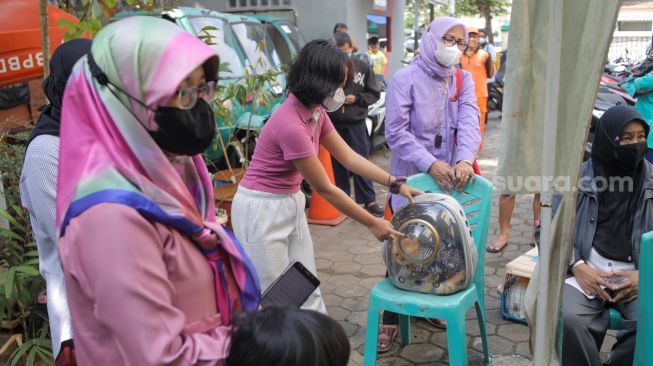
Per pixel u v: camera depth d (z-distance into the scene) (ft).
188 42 3.88
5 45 11.44
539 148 6.76
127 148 3.83
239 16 20.24
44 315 9.27
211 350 3.94
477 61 26.00
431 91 9.95
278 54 22.08
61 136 3.96
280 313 3.76
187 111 3.95
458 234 7.92
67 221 3.68
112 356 3.76
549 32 6.07
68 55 5.75
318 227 17.34
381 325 10.39
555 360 7.40
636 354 6.98
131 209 3.63
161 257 3.80
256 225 8.09
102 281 3.52
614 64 30.50
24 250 9.62
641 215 8.36
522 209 18.67
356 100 17.22
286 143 7.58
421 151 9.66
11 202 9.96
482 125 26.94
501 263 14.08
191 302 4.07
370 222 7.76
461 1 73.67
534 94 6.64
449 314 7.92
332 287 13.05
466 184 9.34
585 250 8.61
